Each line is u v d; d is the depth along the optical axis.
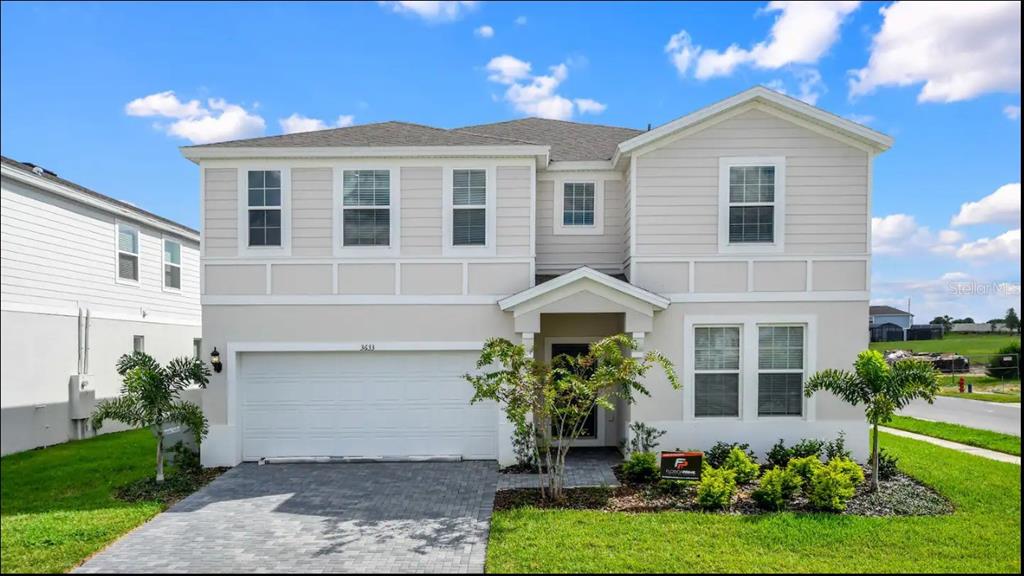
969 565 6.13
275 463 11.05
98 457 11.85
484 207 11.19
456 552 6.71
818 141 10.94
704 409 11.05
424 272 11.16
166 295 17.75
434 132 12.19
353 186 11.19
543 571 6.04
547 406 8.31
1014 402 22.59
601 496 8.62
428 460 11.12
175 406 9.74
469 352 11.27
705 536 6.92
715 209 11.01
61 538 7.06
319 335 11.12
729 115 10.96
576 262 12.25
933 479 9.35
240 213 11.09
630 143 10.88
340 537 7.23
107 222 15.14
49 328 13.20
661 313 11.02
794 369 11.05
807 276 10.97
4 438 12.01
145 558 6.62
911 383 8.52
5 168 11.84
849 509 7.95
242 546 6.96
